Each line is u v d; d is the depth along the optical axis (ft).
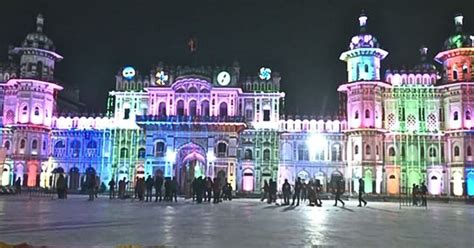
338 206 129.70
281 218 73.20
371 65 225.56
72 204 106.01
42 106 229.25
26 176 222.48
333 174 231.91
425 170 225.35
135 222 60.44
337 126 233.55
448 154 221.66
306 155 234.17
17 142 224.33
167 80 231.71
